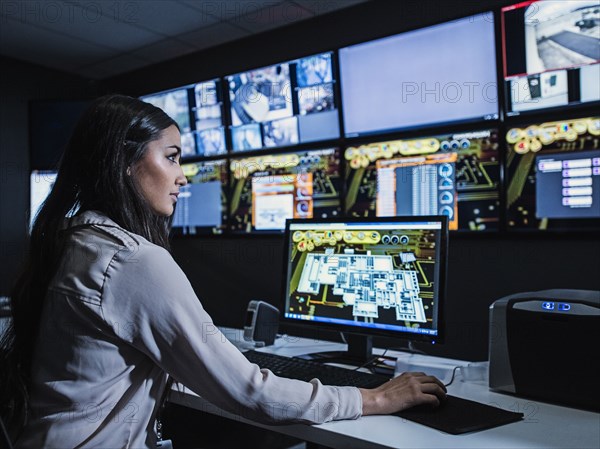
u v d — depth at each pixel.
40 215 1.01
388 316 1.56
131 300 0.89
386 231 1.61
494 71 2.32
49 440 0.86
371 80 2.67
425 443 0.97
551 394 1.24
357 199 2.79
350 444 1.00
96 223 0.97
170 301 0.90
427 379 1.19
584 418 1.14
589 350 1.19
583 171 2.15
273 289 3.17
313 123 2.91
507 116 2.31
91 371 0.88
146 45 3.53
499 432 1.04
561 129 2.19
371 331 1.59
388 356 1.78
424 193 2.57
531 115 2.26
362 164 2.76
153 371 0.97
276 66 3.01
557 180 2.21
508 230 2.34
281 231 3.10
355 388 1.14
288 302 1.81
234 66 3.43
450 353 2.57
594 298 1.24
